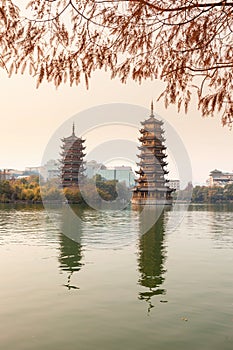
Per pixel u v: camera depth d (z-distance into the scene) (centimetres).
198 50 347
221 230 4275
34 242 3034
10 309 1184
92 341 915
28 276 1722
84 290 1442
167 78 359
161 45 343
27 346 887
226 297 1323
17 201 9656
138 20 319
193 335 948
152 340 916
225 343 891
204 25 324
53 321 1067
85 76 327
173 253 2478
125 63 343
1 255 2362
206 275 1741
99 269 1897
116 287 1500
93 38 321
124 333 967
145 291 1423
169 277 1695
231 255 2397
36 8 297
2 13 291
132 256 2341
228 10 313
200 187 15950
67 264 2047
